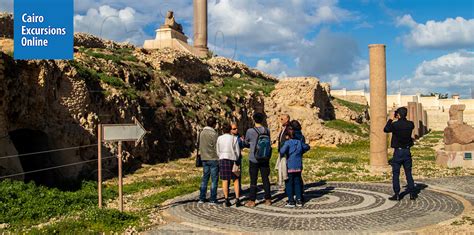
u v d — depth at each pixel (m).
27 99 14.18
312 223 8.79
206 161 10.94
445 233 7.84
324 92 43.84
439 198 11.21
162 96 23.89
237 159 10.62
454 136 19.19
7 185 11.24
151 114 21.88
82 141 16.14
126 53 29.30
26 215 9.70
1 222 9.20
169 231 8.27
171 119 23.11
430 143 36.06
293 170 10.41
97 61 21.36
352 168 18.97
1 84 12.88
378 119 17.84
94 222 8.76
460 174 16.30
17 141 16.17
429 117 61.06
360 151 29.73
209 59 42.44
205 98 29.44
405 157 11.06
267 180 10.77
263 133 10.71
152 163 20.50
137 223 8.83
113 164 17.27
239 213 9.84
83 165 15.78
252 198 10.65
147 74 24.38
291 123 10.85
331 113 44.09
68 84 16.41
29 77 14.48
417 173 16.67
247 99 34.31
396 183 11.09
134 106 20.38
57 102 15.82
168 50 32.22
